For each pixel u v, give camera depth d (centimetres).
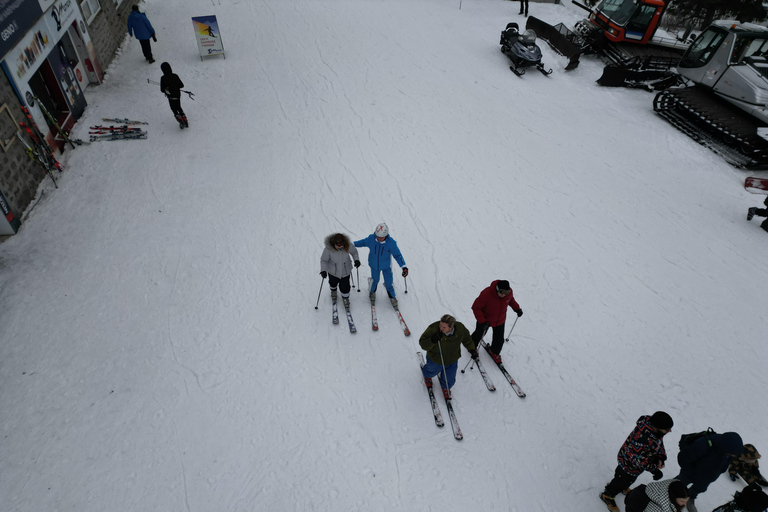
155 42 1559
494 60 1662
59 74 1056
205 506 512
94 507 507
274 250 852
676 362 714
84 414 587
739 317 801
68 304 720
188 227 883
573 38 1775
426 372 607
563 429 609
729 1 2470
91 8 1327
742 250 946
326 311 745
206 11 1836
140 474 537
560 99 1468
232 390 624
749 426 634
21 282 743
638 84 1552
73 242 826
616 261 898
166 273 787
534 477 557
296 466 550
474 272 847
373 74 1488
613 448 593
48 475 530
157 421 586
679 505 431
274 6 1927
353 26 1814
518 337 732
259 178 1027
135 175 993
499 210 1004
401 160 1127
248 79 1396
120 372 636
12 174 834
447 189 1050
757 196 1106
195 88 1326
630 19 1608
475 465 562
